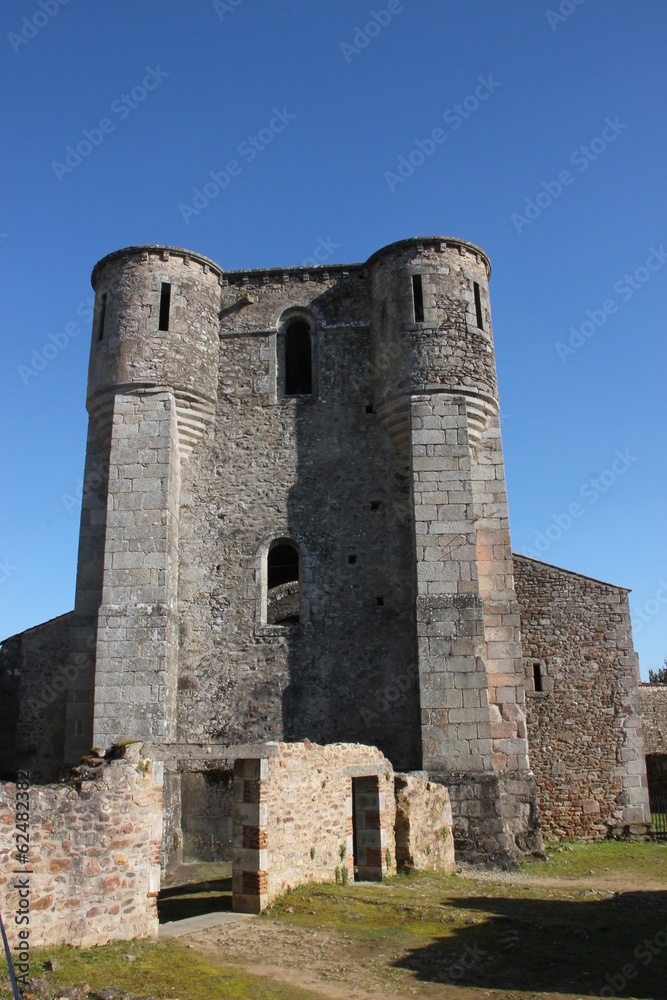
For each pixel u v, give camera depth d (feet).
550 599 68.49
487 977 25.41
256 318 65.21
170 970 25.59
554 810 64.18
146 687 52.47
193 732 55.57
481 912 33.35
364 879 41.01
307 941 29.17
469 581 54.44
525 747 53.93
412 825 44.06
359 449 61.31
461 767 50.85
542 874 46.78
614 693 66.39
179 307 61.31
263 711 56.08
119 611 53.88
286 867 35.68
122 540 55.36
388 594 57.88
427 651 53.01
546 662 67.15
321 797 39.32
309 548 59.47
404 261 61.77
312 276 65.92
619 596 68.39
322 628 57.57
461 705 51.88
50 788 27.30
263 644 57.36
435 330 59.72
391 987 24.61
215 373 63.10
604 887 41.70
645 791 64.23
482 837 49.39
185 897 39.42
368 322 64.44
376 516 59.77
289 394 66.33
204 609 58.29
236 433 62.28
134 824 29.58
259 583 58.75
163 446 57.52
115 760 29.94
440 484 56.70
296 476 61.16
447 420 58.08
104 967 25.32
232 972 25.75
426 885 39.81
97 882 27.94
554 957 27.30
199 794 52.95
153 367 59.11
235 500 60.75
